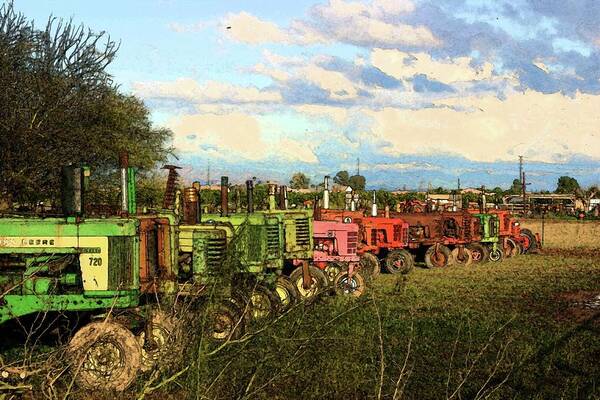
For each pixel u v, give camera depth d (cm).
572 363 939
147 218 857
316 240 1527
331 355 745
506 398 766
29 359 639
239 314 727
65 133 2139
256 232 1132
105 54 2322
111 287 777
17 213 869
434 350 961
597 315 1347
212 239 962
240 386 609
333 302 902
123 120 2655
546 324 1223
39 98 2098
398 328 1092
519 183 8994
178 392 663
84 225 782
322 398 704
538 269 2333
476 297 1566
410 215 2419
